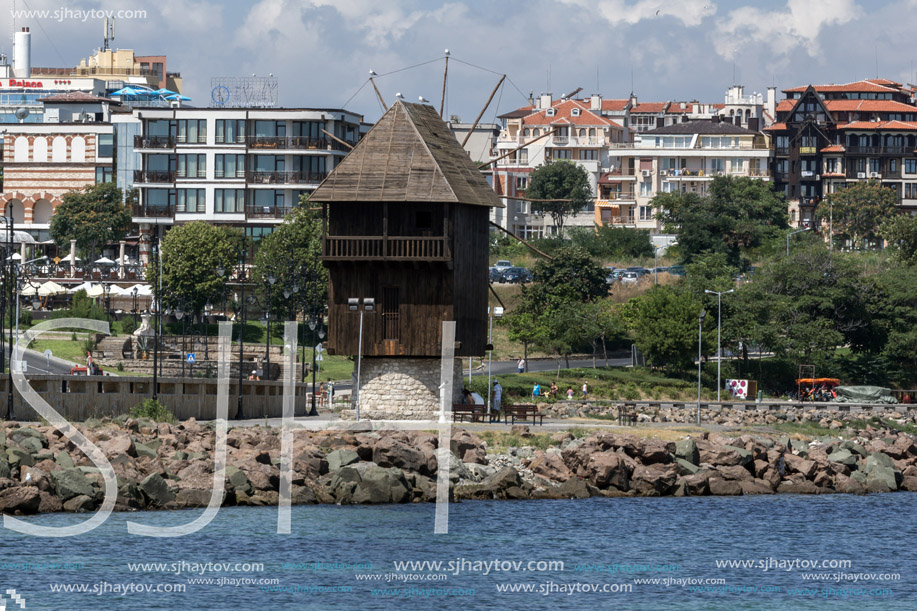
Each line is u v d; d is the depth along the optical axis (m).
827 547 145.00
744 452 188.88
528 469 177.88
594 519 154.38
